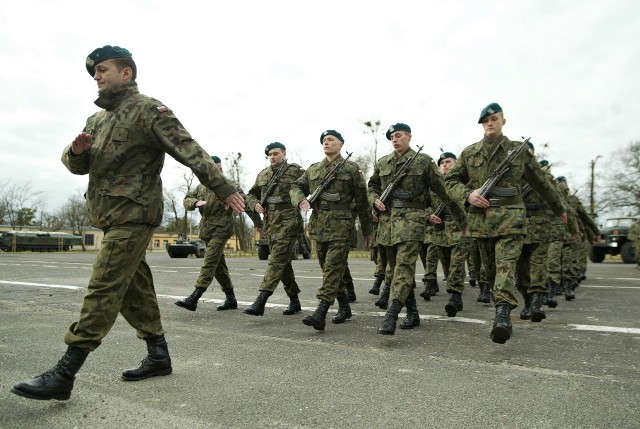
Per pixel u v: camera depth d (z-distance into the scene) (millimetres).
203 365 3613
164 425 2473
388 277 6238
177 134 2975
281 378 3289
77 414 2607
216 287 9180
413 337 4730
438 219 7250
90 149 2988
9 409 2678
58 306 6465
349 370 3496
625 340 4594
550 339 4637
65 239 50125
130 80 3096
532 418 2596
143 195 2979
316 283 9875
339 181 5344
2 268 13891
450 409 2721
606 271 13766
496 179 4559
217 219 6293
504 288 4242
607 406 2779
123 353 3920
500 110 4754
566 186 8672
